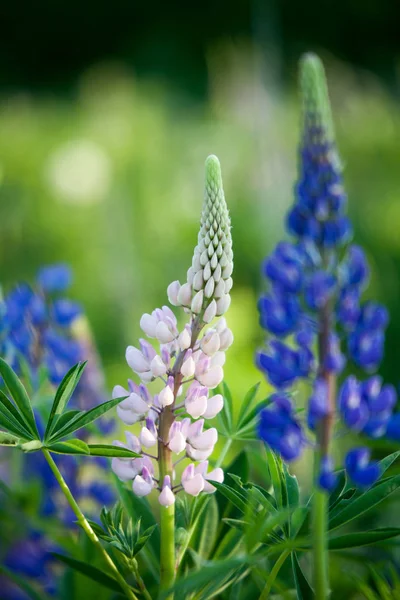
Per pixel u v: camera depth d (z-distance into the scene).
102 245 3.44
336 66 7.16
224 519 0.96
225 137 4.29
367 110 5.36
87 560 1.12
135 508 1.02
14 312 1.21
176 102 6.46
